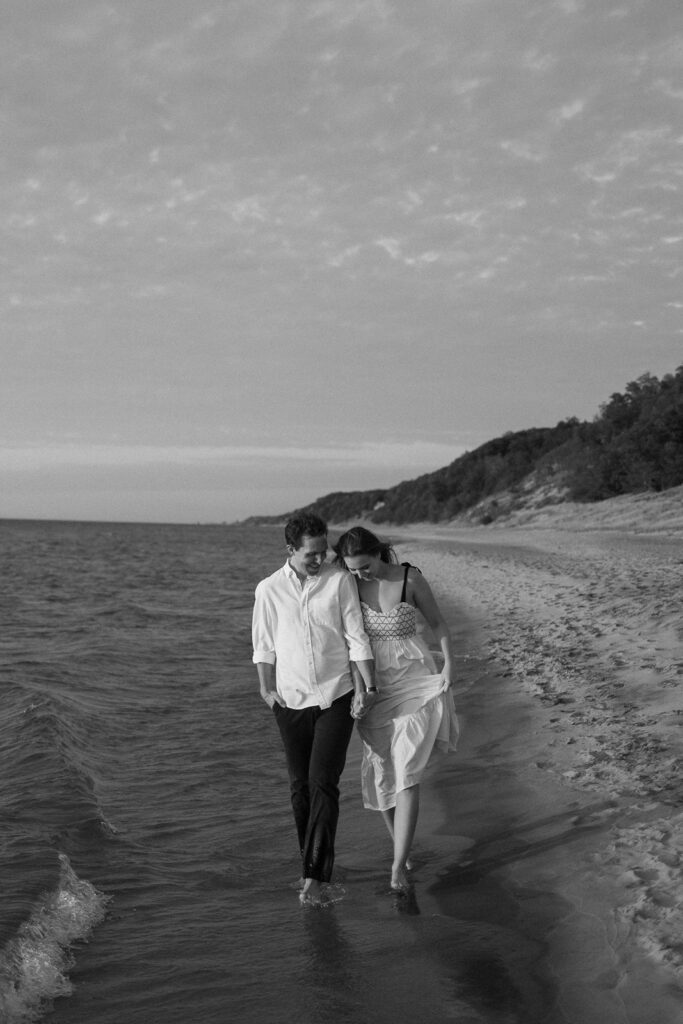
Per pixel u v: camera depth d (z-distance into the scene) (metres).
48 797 5.74
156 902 4.21
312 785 4.22
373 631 4.39
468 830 4.87
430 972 3.40
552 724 6.57
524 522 61.81
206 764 6.84
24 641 15.13
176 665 11.99
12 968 3.38
